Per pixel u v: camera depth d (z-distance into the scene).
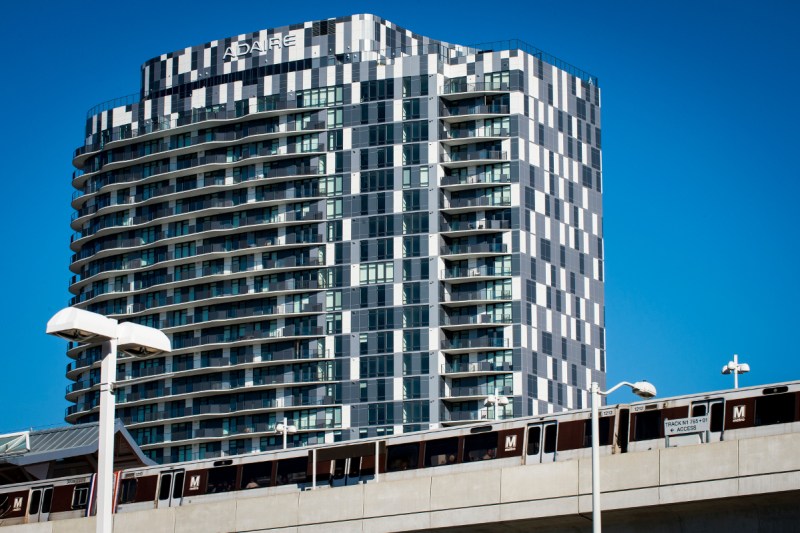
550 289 196.75
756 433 80.06
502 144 196.12
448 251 193.62
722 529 77.81
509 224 193.38
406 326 191.38
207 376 199.25
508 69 197.75
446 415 189.50
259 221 199.75
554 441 87.75
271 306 197.50
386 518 86.69
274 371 195.62
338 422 191.38
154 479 101.56
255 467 98.44
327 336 194.25
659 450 78.38
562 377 196.75
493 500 83.44
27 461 117.31
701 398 82.50
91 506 102.12
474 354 191.00
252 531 90.94
